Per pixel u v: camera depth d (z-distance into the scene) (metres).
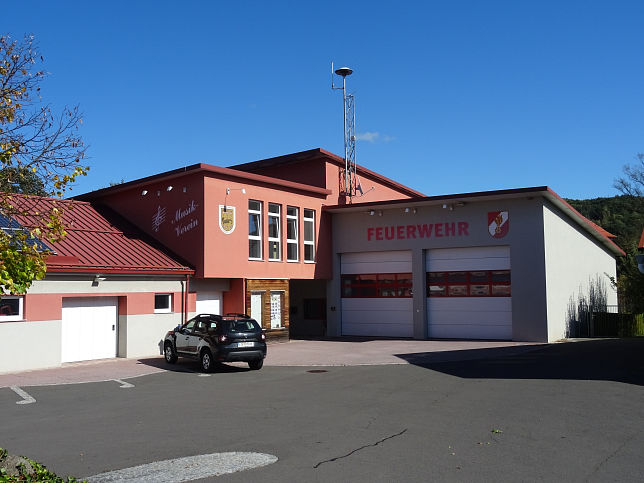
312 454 7.73
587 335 27.84
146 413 10.87
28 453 8.02
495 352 19.75
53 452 8.06
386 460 7.37
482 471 6.84
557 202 23.81
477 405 10.84
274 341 24.41
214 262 22.22
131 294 20.27
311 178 28.66
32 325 17.45
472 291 24.75
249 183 23.89
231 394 12.93
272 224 25.16
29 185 7.39
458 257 25.17
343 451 7.85
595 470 6.80
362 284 27.61
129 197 25.42
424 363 17.61
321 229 27.55
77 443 8.57
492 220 24.09
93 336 19.62
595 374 14.15
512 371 15.20
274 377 15.58
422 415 10.09
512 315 23.41
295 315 29.97
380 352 20.73
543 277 22.84
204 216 22.00
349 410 10.72
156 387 14.17
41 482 5.74
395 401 11.52
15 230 6.96
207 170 22.12
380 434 8.77
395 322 26.62
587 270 29.30
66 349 18.91
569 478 6.53
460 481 6.49
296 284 30.06
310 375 15.80
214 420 10.09
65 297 18.91
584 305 28.14
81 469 7.21
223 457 7.67
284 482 6.56
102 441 8.67
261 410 10.93
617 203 69.25
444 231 25.17
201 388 13.91
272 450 7.98
